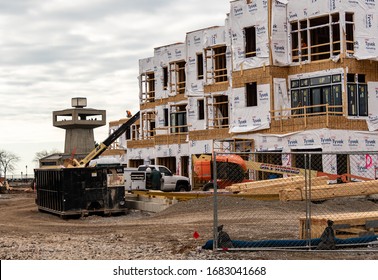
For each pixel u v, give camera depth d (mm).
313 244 16359
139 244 18828
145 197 35688
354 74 39438
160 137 54625
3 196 56406
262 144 41844
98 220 29781
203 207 28984
